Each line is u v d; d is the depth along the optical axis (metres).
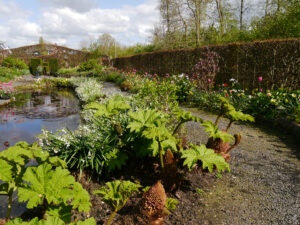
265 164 3.33
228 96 7.03
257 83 8.20
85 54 28.52
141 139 2.73
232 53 8.97
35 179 1.51
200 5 17.17
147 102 5.14
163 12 20.16
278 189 2.65
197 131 4.73
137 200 2.29
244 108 6.45
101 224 1.96
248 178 2.89
